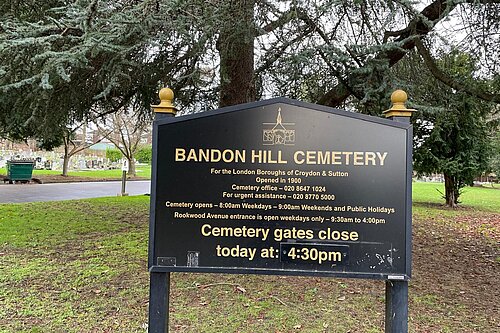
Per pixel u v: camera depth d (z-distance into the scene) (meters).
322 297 3.91
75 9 3.19
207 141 2.17
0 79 3.73
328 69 4.47
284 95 5.39
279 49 4.70
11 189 15.36
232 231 2.14
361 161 2.13
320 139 2.15
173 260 2.15
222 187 2.16
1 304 3.53
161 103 2.21
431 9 4.26
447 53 5.02
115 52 3.66
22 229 6.83
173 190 2.17
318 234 2.12
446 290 4.30
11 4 4.35
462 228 8.60
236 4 3.74
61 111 5.34
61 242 5.95
